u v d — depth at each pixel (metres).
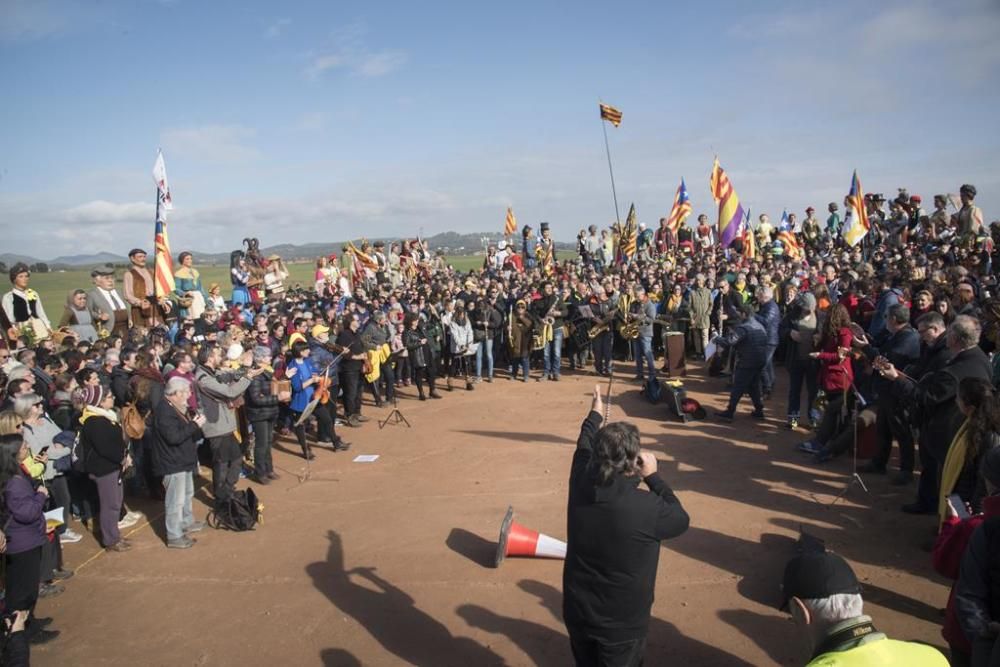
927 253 18.17
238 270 20.77
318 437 12.28
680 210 25.38
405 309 18.06
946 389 6.83
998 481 4.28
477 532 8.20
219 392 8.91
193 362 10.03
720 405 13.78
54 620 6.70
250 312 18.19
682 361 16.16
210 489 10.45
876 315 11.70
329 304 19.44
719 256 23.50
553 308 17.03
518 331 17.17
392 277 27.36
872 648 2.67
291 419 12.50
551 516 8.53
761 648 5.57
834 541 7.40
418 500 9.38
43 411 8.94
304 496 9.84
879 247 20.75
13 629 5.14
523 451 11.31
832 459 10.06
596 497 3.92
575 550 4.01
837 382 9.83
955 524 4.48
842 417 9.98
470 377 18.09
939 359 7.62
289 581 7.25
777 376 16.53
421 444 12.09
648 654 5.54
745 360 12.13
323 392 11.71
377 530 8.45
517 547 7.46
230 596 7.02
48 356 10.90
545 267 26.08
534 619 6.23
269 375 10.45
